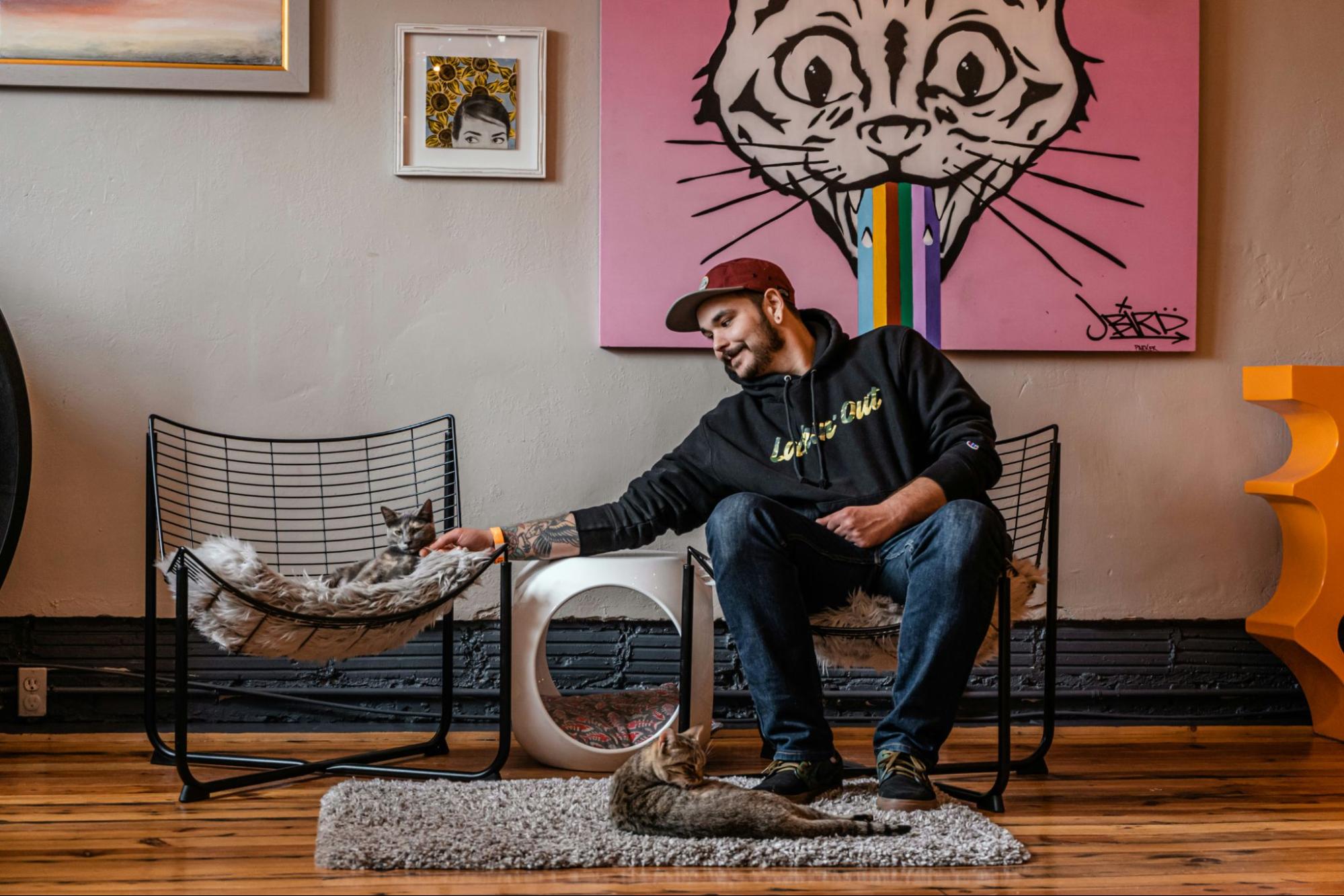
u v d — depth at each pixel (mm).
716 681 2572
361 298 2521
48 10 2439
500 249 2551
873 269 2570
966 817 1739
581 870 1548
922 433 2090
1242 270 2666
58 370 2459
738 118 2559
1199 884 1505
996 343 2586
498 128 2537
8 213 2451
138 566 2473
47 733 2428
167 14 2461
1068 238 2602
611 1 2535
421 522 2141
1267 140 2664
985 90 2594
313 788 2006
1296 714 2654
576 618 2545
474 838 1615
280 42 2490
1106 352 2627
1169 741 2521
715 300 2176
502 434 2551
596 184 2564
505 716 2039
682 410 2584
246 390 2500
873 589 1938
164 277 2484
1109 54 2617
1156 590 2645
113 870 1521
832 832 1645
